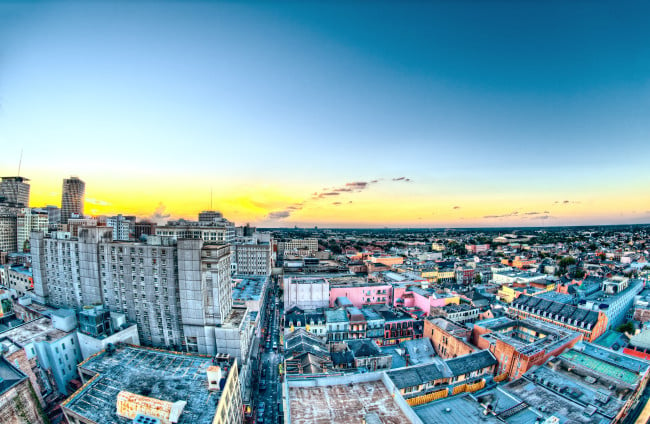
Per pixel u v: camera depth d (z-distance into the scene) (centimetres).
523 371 9425
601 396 8019
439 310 15988
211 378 7919
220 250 10856
